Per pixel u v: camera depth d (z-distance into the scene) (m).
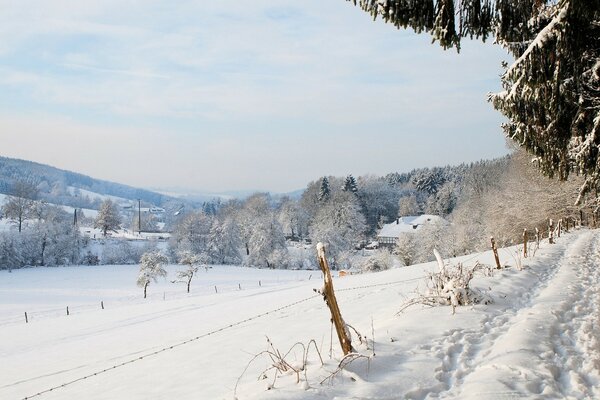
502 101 6.55
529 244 24.64
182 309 27.98
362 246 106.81
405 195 148.25
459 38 5.45
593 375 5.15
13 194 106.25
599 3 4.92
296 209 125.62
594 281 11.97
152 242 94.19
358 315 11.39
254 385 5.26
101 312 32.78
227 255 90.81
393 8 5.14
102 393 7.91
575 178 38.00
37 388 10.65
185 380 7.61
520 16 5.73
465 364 5.60
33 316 40.12
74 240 80.50
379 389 4.72
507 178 55.66
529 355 5.64
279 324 11.90
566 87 6.20
